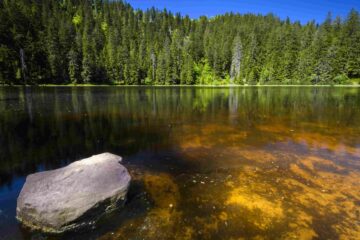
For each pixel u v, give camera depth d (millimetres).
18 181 6238
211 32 102500
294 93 36625
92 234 4113
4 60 49656
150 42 86688
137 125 13227
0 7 61375
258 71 71125
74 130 11914
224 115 16750
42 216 4145
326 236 4055
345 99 26828
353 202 5082
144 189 5715
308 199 5211
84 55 62781
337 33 67000
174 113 17453
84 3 112625
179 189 5730
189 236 4059
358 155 8172
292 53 67875
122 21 108625
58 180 4730
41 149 8945
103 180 4855
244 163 7461
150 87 58281
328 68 60500
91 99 26672
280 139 10359
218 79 76375
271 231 4180
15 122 13562
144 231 4188
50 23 66812
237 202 5117
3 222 4348
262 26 93562
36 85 53250
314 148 9000
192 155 8250
